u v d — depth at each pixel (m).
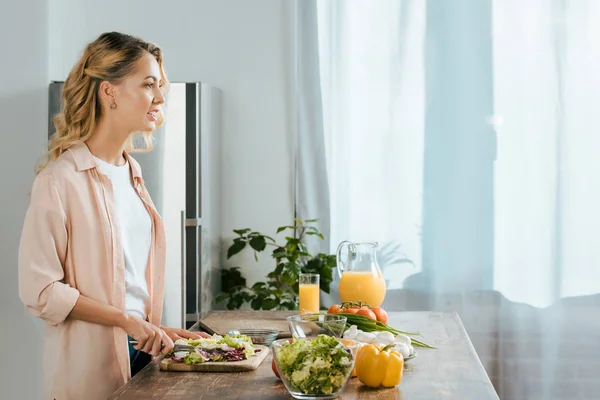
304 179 3.89
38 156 3.80
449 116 3.84
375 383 1.70
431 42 3.86
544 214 3.79
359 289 2.66
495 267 3.82
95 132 2.08
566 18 3.79
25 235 1.91
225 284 3.94
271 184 3.97
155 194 3.50
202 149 3.54
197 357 1.87
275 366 1.76
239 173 3.98
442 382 1.76
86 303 1.92
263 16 3.98
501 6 3.83
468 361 1.99
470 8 3.84
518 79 3.82
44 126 3.87
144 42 2.14
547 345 3.78
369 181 3.88
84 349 1.95
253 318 2.68
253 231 3.97
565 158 3.78
